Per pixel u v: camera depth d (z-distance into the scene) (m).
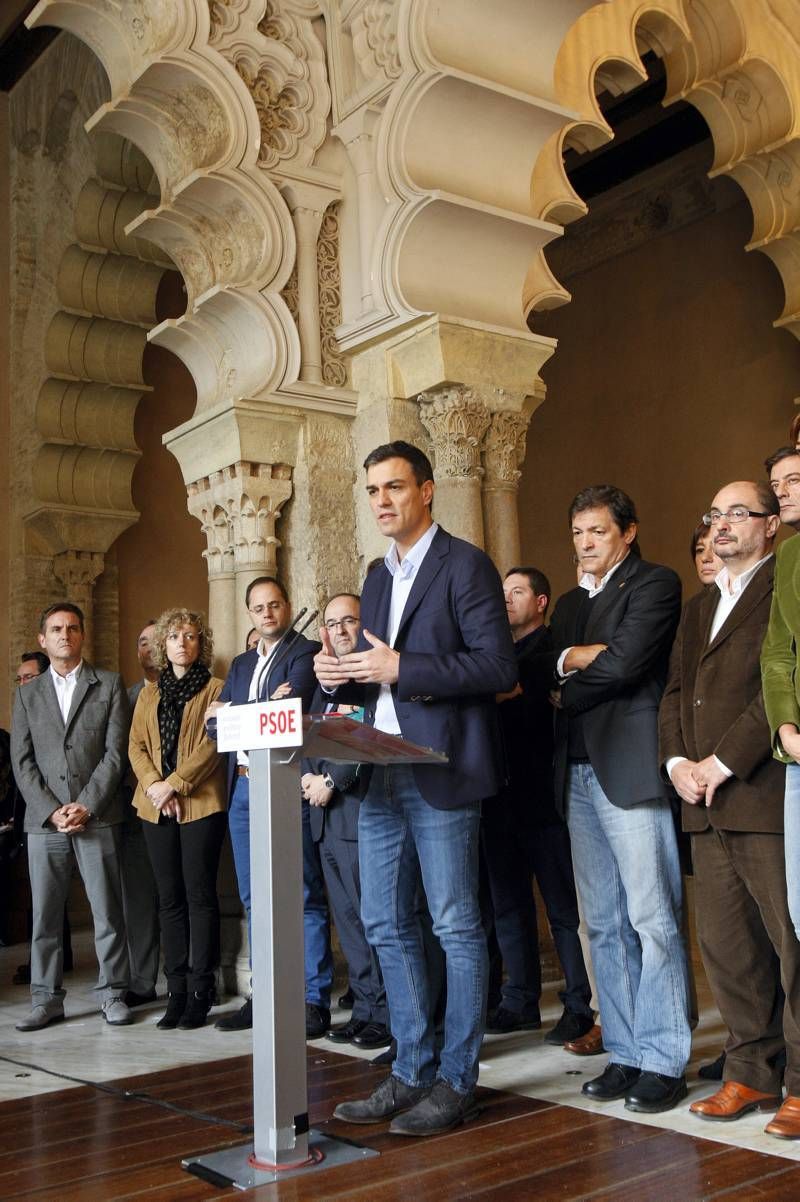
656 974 3.28
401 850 3.29
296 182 5.70
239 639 5.63
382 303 5.45
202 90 5.49
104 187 8.60
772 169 7.14
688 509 10.48
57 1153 3.05
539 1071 3.66
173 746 4.98
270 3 5.79
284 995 2.83
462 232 5.43
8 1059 4.25
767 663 3.04
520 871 4.34
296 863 2.88
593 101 5.87
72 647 5.31
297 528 5.62
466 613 3.23
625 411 11.12
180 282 10.27
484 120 5.48
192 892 4.79
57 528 9.41
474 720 3.22
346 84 5.84
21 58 9.56
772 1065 3.15
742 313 10.14
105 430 9.51
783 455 3.18
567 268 11.80
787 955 2.99
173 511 10.30
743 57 6.58
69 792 5.10
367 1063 3.89
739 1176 2.61
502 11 5.45
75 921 8.30
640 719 3.41
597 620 3.55
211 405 5.82
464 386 5.39
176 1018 4.74
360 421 5.70
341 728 2.71
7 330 9.73
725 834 3.15
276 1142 2.80
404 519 3.33
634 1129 3.00
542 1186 2.61
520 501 12.09
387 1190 2.62
